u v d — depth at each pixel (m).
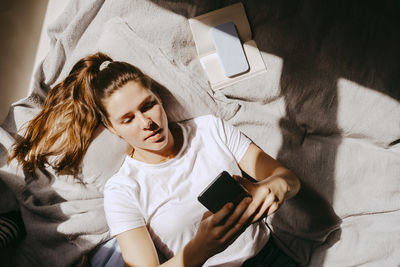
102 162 0.96
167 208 0.83
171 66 0.96
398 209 0.95
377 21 0.95
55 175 0.99
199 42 0.97
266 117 1.00
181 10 0.95
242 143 0.92
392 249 0.91
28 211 1.00
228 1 0.96
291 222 1.01
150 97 0.77
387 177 0.96
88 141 0.94
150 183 0.85
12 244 0.96
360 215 0.99
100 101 0.77
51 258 0.95
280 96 0.99
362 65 0.94
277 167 0.86
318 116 0.98
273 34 0.96
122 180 0.84
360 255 0.93
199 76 1.00
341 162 0.98
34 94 1.05
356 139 1.01
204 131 0.92
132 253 0.77
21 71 1.14
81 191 1.00
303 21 0.95
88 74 0.82
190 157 0.88
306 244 1.01
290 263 0.97
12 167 0.99
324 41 0.95
